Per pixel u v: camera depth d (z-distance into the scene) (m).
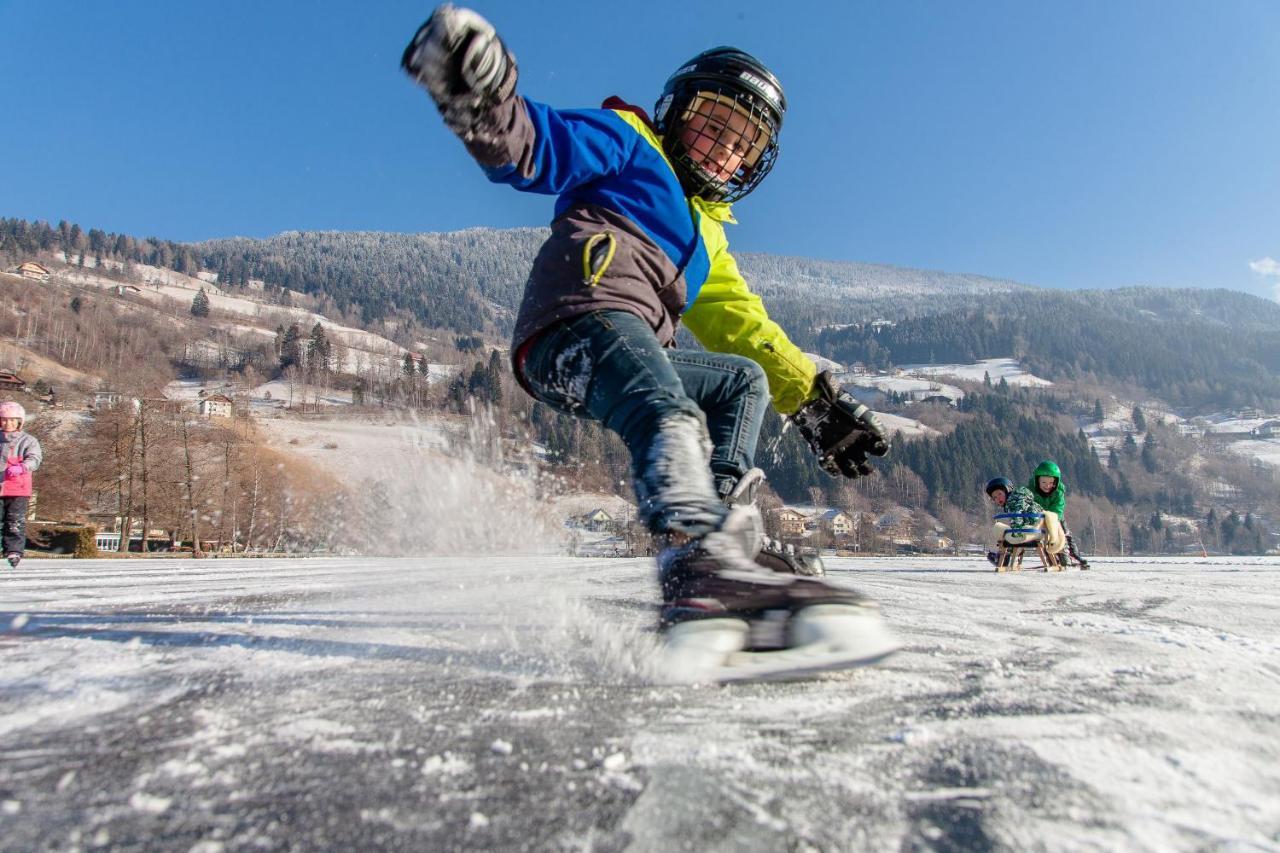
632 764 0.64
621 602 1.77
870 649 0.95
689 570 1.04
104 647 1.13
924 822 0.54
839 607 0.96
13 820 0.52
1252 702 0.87
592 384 1.41
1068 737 0.73
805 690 0.91
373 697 0.85
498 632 1.27
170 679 0.92
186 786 0.58
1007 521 5.64
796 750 0.68
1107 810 0.56
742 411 1.70
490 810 0.55
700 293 1.92
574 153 1.48
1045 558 5.73
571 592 2.03
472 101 1.22
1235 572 4.95
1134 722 0.78
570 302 1.47
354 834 0.51
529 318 1.51
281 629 1.33
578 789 0.59
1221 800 0.58
